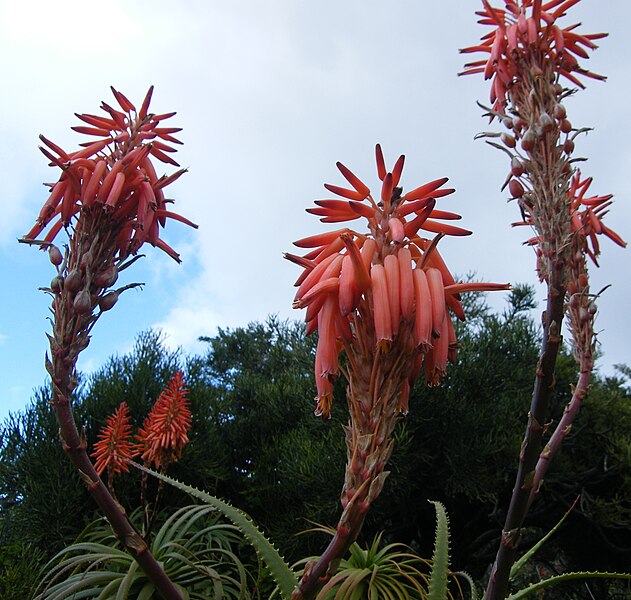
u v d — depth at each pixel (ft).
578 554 30.22
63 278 6.51
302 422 27.32
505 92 8.10
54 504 20.57
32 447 21.85
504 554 5.66
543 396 5.80
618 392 31.48
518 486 5.77
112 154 7.45
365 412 4.77
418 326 4.59
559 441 7.72
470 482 23.79
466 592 26.71
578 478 27.25
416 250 5.58
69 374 6.29
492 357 26.89
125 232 7.09
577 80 8.58
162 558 10.32
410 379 4.92
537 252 8.15
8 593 15.70
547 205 6.67
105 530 14.42
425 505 25.96
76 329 6.33
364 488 4.41
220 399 29.04
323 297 5.08
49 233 7.27
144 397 24.18
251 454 28.25
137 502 22.04
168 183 7.32
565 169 6.94
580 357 8.36
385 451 4.62
